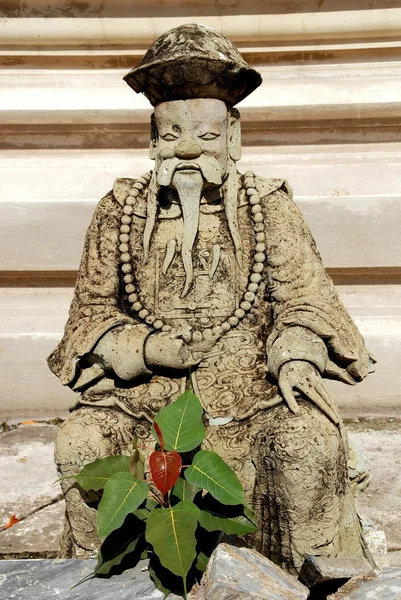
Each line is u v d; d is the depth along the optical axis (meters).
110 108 6.08
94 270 3.90
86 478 3.21
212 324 3.84
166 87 3.69
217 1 5.94
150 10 5.99
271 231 3.88
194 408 3.32
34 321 6.05
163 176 3.74
